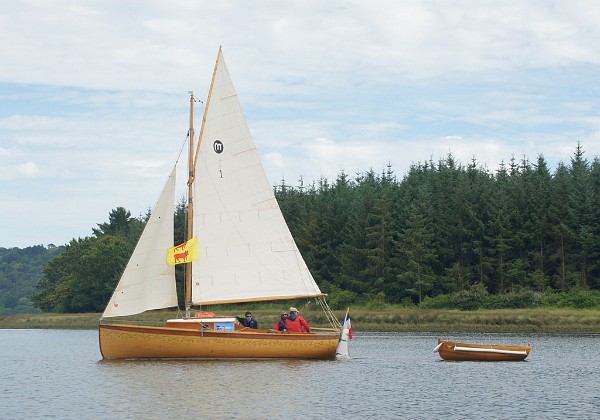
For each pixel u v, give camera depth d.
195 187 56.94
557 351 73.38
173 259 55.84
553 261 139.00
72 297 183.12
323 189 188.75
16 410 38.69
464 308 129.12
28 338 105.19
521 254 141.38
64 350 78.38
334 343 59.03
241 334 55.47
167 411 37.97
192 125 57.41
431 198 157.12
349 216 157.12
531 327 109.25
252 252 57.88
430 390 45.78
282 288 58.41
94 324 149.75
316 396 42.72
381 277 142.00
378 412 38.44
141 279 55.34
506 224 139.88
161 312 129.00
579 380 50.94
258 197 58.31
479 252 140.12
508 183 153.88
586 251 132.88
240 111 58.06
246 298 57.53
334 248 158.25
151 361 55.09
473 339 91.69
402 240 145.38
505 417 37.62
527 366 59.47
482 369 56.94
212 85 57.50
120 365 53.72
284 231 58.78
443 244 147.12
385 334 104.31
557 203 139.75
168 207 55.94
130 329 54.34
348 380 49.16
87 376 49.81
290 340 56.88
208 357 55.25
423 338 94.25
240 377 48.56
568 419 37.22
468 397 43.34
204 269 56.81
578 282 131.38
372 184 181.25
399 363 60.53
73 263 197.00
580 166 158.12
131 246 180.88
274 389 44.53
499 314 116.50
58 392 44.19
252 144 58.31
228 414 37.34
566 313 115.44
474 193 149.25
